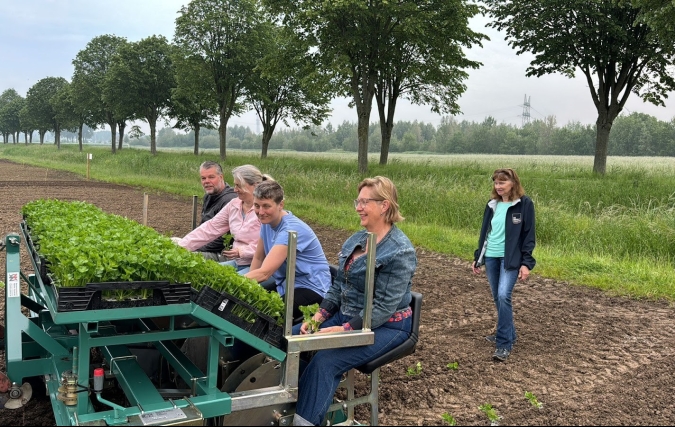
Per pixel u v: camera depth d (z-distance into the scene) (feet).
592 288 27.40
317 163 116.88
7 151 240.32
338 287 12.74
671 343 19.17
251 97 139.03
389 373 16.16
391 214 11.93
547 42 80.02
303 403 11.07
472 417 13.39
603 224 39.40
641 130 358.84
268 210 13.87
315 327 11.18
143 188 77.46
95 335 10.14
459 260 33.91
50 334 12.92
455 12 84.33
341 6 77.77
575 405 14.16
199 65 128.98
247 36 126.41
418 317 12.29
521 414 13.58
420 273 30.09
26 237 15.49
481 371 16.39
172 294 9.49
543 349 18.40
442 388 15.12
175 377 12.46
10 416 12.50
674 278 28.07
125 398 12.92
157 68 161.79
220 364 11.58
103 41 194.39
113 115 189.26
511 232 17.19
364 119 90.58
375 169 96.89
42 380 13.56
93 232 12.57
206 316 9.62
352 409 11.94
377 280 11.62
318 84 89.66
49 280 10.84
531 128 447.01
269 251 14.61
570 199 57.11
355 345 11.02
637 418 13.52
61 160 167.94
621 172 87.71
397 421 13.14
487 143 406.00
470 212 46.73
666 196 57.31
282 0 87.76
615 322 21.65
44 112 271.49
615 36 75.77
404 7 80.02
